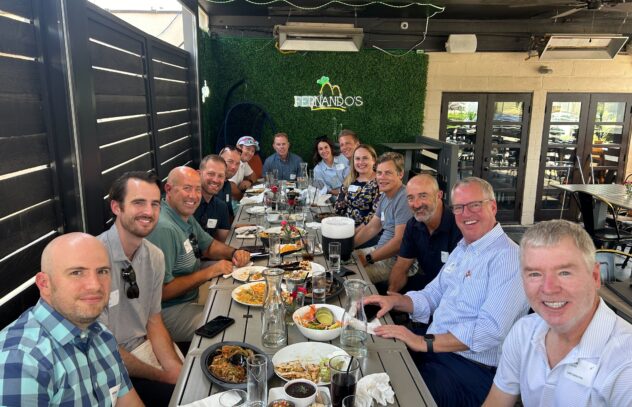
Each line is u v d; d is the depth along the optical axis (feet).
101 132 9.23
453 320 6.46
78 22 7.59
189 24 17.90
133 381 6.29
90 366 4.25
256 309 6.37
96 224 8.13
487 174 23.36
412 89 22.20
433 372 6.16
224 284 7.31
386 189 10.43
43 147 6.91
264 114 21.80
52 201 7.16
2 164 5.89
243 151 18.28
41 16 6.84
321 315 5.78
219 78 21.62
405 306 6.97
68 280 4.00
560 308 3.80
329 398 4.22
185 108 17.89
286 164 18.98
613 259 8.52
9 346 3.79
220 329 5.69
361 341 5.25
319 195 15.16
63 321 4.05
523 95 22.71
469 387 5.98
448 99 22.70
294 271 7.64
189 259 8.37
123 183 6.20
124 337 6.39
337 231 8.30
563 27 21.98
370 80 22.04
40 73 6.86
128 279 6.23
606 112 23.02
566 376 3.95
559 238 3.78
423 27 21.72
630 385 3.64
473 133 22.98
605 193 17.56
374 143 22.63
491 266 6.18
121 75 10.59
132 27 11.15
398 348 5.43
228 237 10.30
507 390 4.70
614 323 3.86
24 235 6.36
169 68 15.56
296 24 18.47
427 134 22.94
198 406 4.12
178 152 16.74
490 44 22.07
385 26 21.67
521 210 23.73
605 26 21.98
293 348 5.13
